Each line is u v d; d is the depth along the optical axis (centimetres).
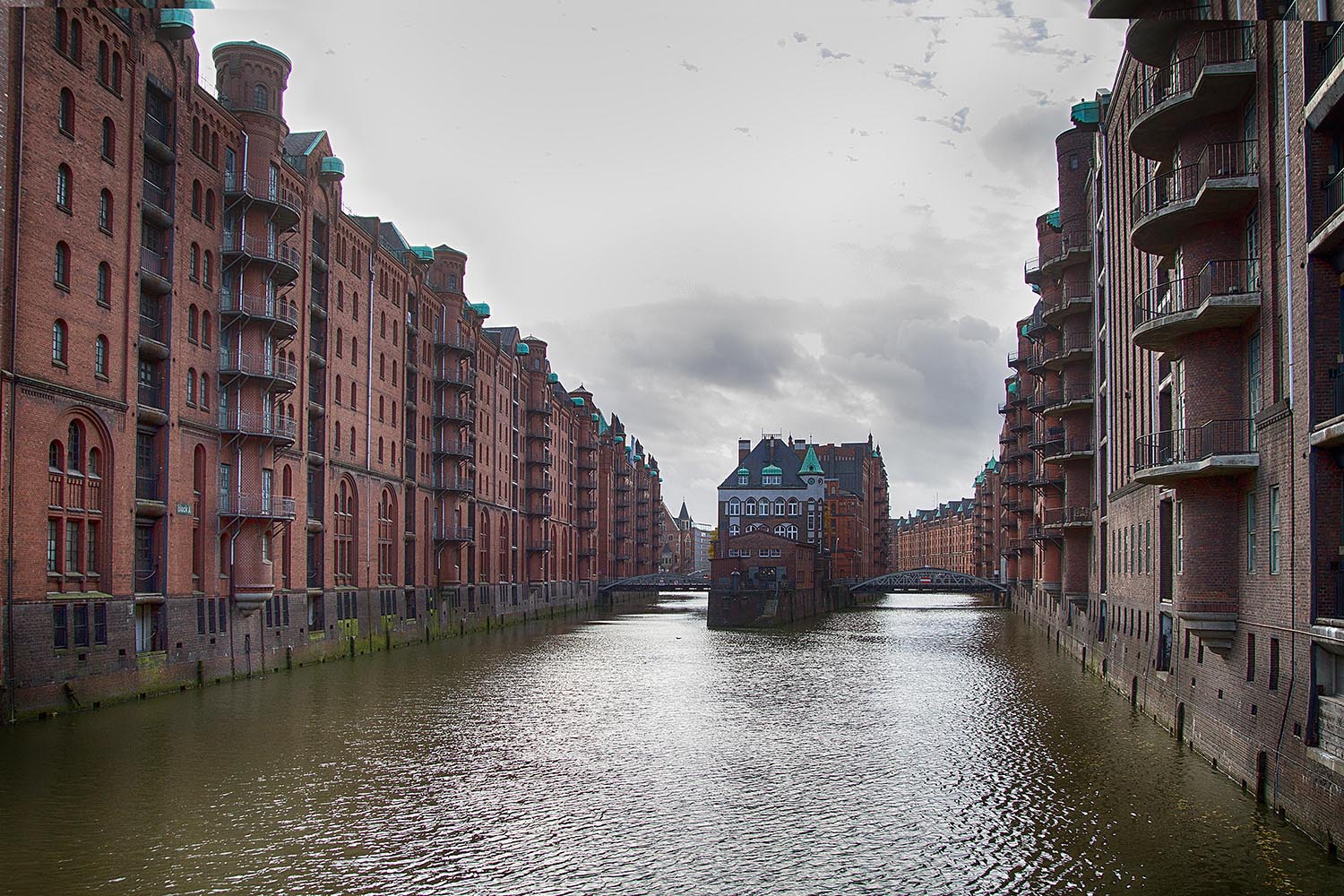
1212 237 2633
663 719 3853
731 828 2358
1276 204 2302
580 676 5194
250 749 3127
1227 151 2567
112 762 2902
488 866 2094
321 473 5778
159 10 4150
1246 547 2477
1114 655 4534
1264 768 2330
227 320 4675
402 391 7125
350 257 6228
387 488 6831
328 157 5850
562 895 1938
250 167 4872
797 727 3678
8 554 3225
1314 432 2011
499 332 9769
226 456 4659
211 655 4469
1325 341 2028
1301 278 2100
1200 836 2156
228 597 4653
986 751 3181
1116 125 4503
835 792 2684
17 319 3284
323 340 5800
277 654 5078
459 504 8081
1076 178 5672
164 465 4150
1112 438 4616
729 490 15650
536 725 3675
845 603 14262
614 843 2245
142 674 3925
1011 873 2033
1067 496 5841
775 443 16138
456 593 8219
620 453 15750
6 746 3027
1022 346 8800
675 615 11806
